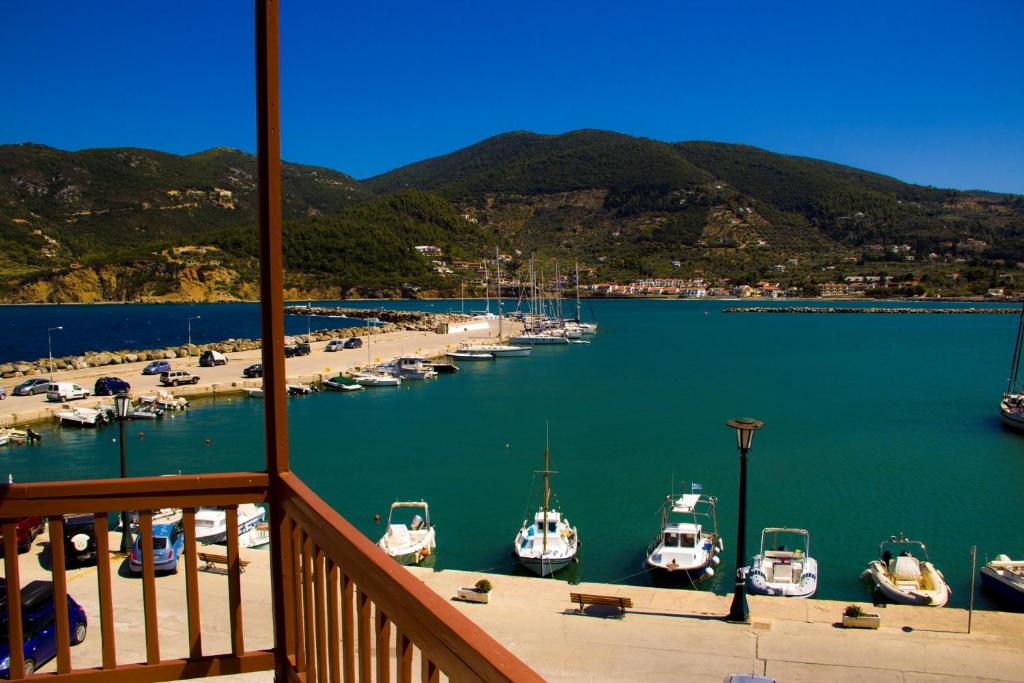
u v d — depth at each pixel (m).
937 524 30.09
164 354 85.12
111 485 4.50
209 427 50.09
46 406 53.34
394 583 3.01
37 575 16.94
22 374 70.38
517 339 109.44
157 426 50.53
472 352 92.62
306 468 39.44
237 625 4.75
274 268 4.58
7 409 52.25
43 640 11.45
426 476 37.72
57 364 74.94
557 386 70.06
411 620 2.87
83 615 13.32
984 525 29.94
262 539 24.31
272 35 4.45
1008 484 35.97
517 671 2.21
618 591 18.91
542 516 26.94
